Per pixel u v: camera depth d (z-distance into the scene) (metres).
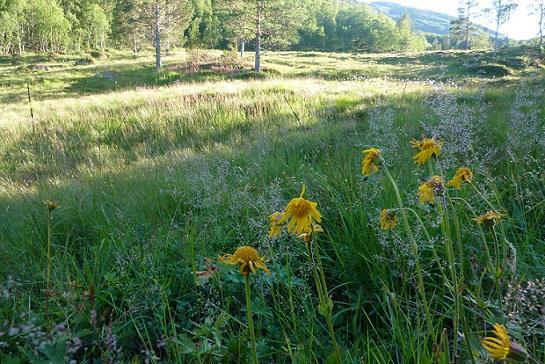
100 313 2.32
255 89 12.82
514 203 2.95
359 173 3.62
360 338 2.08
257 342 2.05
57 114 11.61
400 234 2.48
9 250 3.18
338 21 93.69
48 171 6.74
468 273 2.35
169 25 40.72
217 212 3.31
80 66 41.69
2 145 8.71
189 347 1.77
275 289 2.49
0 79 32.88
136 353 2.22
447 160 3.07
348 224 2.93
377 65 33.75
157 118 9.75
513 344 1.12
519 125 4.02
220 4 35.91
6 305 2.37
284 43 38.75
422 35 121.38
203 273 2.16
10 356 1.90
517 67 28.52
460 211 2.71
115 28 59.16
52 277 2.64
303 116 8.34
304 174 3.94
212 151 6.27
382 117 4.73
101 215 3.74
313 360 1.99
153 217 3.55
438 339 2.02
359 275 2.59
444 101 3.54
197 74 30.16
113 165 6.39
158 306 2.32
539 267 2.19
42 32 59.91
